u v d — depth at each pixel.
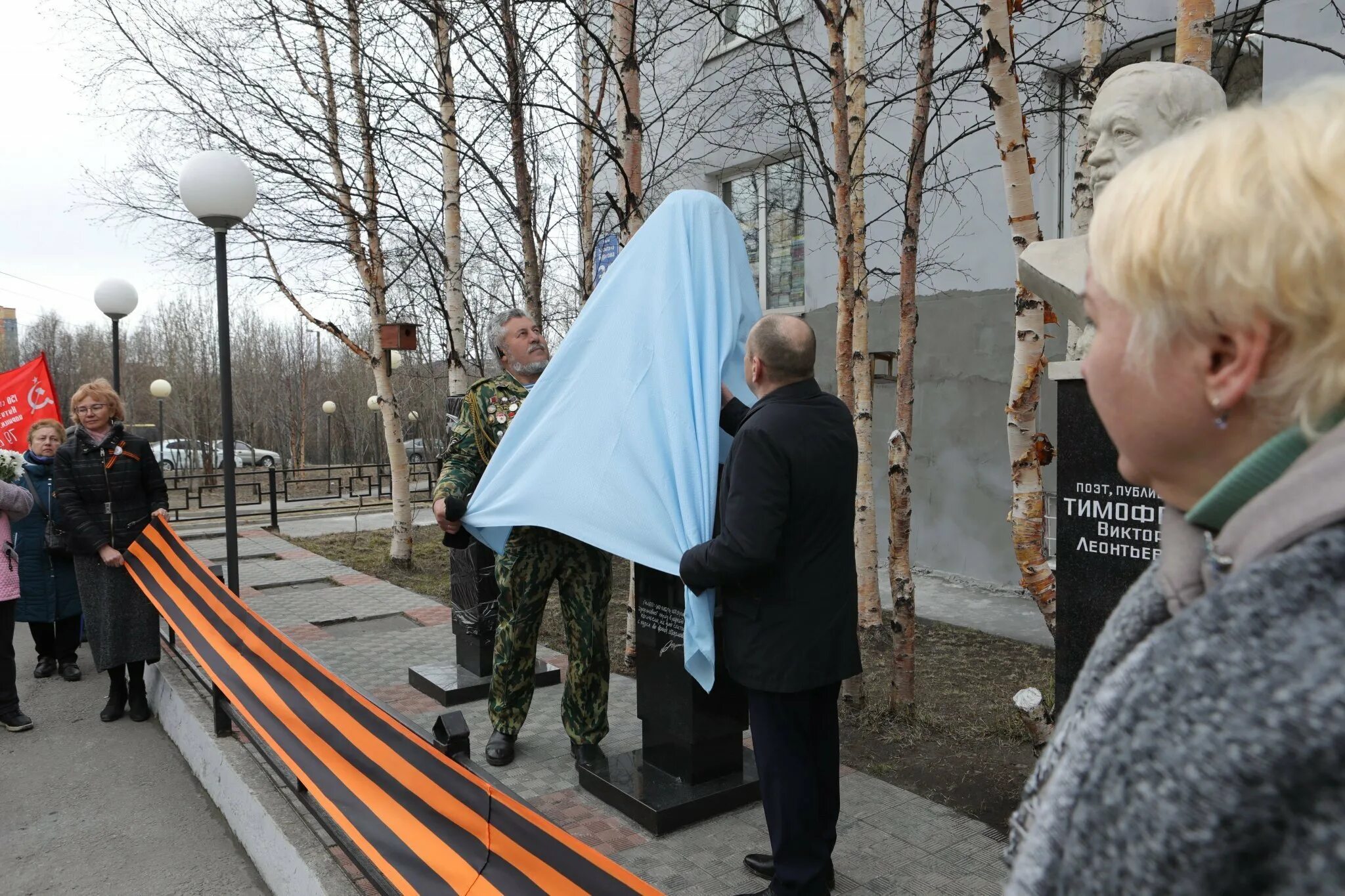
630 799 3.24
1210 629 0.53
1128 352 0.65
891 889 2.78
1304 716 0.46
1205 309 0.59
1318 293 0.54
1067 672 2.88
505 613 3.76
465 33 5.81
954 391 7.52
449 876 2.08
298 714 2.96
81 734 4.82
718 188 9.48
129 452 4.83
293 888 2.90
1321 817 0.46
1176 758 0.51
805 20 7.42
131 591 4.82
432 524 13.61
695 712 3.28
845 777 3.65
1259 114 0.62
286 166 8.41
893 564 4.21
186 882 3.29
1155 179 0.64
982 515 7.38
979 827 3.19
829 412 2.52
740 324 3.21
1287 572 0.51
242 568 9.48
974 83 6.84
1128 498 2.68
